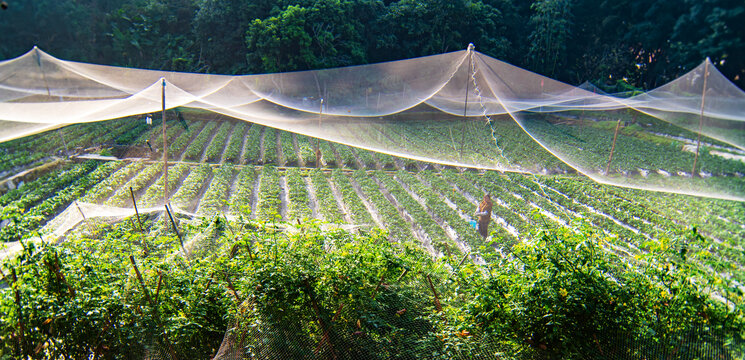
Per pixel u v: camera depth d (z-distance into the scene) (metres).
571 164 14.48
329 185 27.86
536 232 7.45
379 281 7.78
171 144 33.62
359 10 49.97
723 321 6.77
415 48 51.69
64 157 30.31
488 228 19.17
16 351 6.55
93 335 7.01
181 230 12.22
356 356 6.83
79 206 15.43
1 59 44.34
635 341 6.77
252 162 32.22
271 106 22.33
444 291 8.52
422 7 49.25
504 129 17.41
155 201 21.88
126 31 51.28
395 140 15.89
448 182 28.48
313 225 8.05
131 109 15.66
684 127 14.26
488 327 7.20
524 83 20.77
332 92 21.97
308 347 6.86
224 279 8.41
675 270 7.17
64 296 7.21
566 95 23.64
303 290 7.15
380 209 22.12
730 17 25.36
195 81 22.48
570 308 6.78
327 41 46.06
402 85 20.11
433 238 18.22
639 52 41.81
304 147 35.53
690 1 29.61
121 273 8.27
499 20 52.75
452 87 19.05
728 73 26.42
